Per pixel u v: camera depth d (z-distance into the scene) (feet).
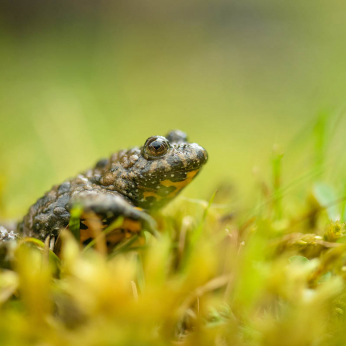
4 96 2.21
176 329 0.83
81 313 0.82
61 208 0.89
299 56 2.86
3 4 3.20
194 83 2.83
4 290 0.83
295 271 0.83
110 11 3.48
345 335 0.81
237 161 1.62
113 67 2.89
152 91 2.63
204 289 0.84
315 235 0.87
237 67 2.98
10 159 1.25
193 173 0.91
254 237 0.87
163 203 0.92
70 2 3.39
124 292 0.81
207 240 0.88
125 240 0.89
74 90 2.23
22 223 0.92
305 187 0.95
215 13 3.47
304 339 0.81
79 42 3.15
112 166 0.92
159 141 0.91
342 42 2.72
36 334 0.81
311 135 0.96
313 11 3.10
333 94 1.91
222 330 0.82
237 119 2.30
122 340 0.80
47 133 1.45
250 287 0.83
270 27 3.22
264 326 0.82
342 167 0.96
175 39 3.34
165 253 0.84
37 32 3.23
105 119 1.89
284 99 2.49
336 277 0.83
